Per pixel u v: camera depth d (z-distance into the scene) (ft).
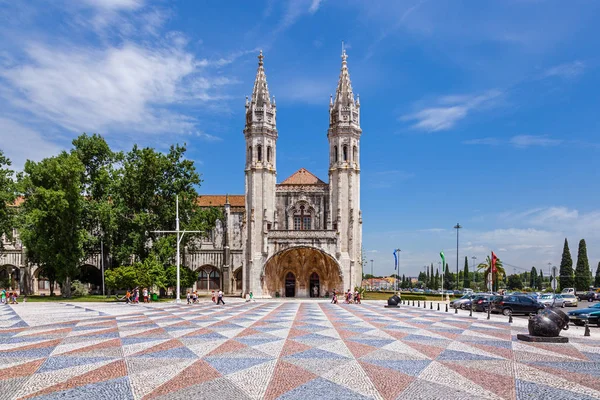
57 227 216.33
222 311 144.46
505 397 44.73
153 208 230.48
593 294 247.50
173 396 44.45
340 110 246.27
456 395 45.19
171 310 148.77
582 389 47.65
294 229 243.60
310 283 243.40
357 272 245.04
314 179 263.29
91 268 276.82
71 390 46.50
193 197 232.73
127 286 199.21
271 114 248.73
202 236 239.50
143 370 55.26
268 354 65.87
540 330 79.15
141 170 221.66
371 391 46.44
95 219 234.99
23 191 216.74
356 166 245.86
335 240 232.12
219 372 54.34
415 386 48.44
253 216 237.25
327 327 99.09
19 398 43.73
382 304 194.08
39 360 61.16
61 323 106.42
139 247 220.84
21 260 273.13
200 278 280.51
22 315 128.36
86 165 243.40
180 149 233.96
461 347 72.84
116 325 102.06
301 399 43.62
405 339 81.46
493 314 145.89
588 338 85.40
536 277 608.19
